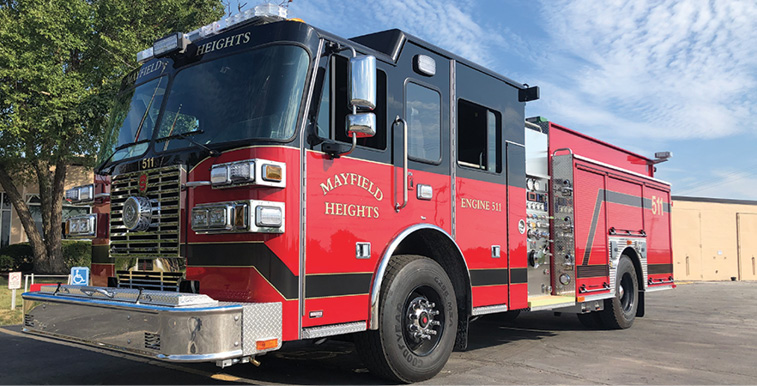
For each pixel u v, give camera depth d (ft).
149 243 14.28
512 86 21.25
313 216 13.32
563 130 26.02
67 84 46.42
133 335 11.98
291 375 16.78
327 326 13.43
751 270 100.63
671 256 34.73
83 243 63.36
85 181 70.44
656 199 33.30
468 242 18.07
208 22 56.85
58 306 14.02
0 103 46.85
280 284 12.53
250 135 12.91
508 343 23.41
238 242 12.67
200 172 13.41
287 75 13.37
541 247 23.99
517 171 20.98
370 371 15.53
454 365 18.74
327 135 14.05
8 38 45.65
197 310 11.12
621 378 17.33
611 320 27.63
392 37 16.43
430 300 16.69
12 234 69.87
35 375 16.80
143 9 52.95
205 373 17.02
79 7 47.70
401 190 15.81
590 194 26.09
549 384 16.31
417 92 16.87
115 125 16.55
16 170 60.03
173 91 15.14
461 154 18.53
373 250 14.79
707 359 20.72
